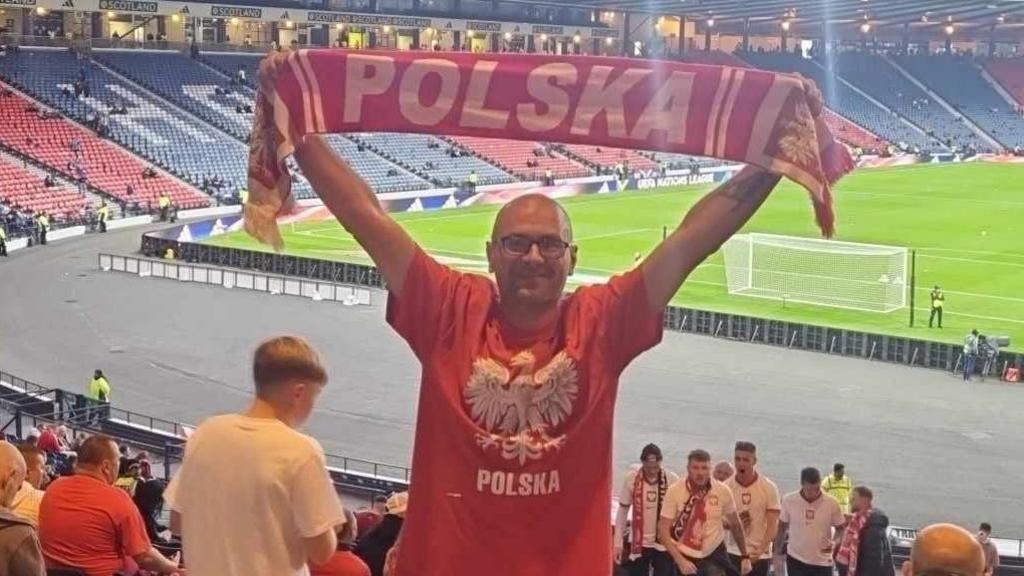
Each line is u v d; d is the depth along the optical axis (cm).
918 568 427
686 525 1211
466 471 366
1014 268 5675
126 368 3622
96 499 727
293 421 498
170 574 756
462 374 371
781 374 3691
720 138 374
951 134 12494
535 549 367
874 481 2686
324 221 6862
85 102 7838
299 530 477
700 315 4284
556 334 377
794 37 14462
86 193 6781
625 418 3155
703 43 14100
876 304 4753
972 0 10850
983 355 3747
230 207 7219
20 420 2500
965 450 2936
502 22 11162
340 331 4197
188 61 9100
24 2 8169
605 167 9438
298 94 385
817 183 366
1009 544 2264
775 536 1355
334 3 10150
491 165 8981
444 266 388
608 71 377
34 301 4591
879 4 11125
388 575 551
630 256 5853
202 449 483
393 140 8894
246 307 4588
